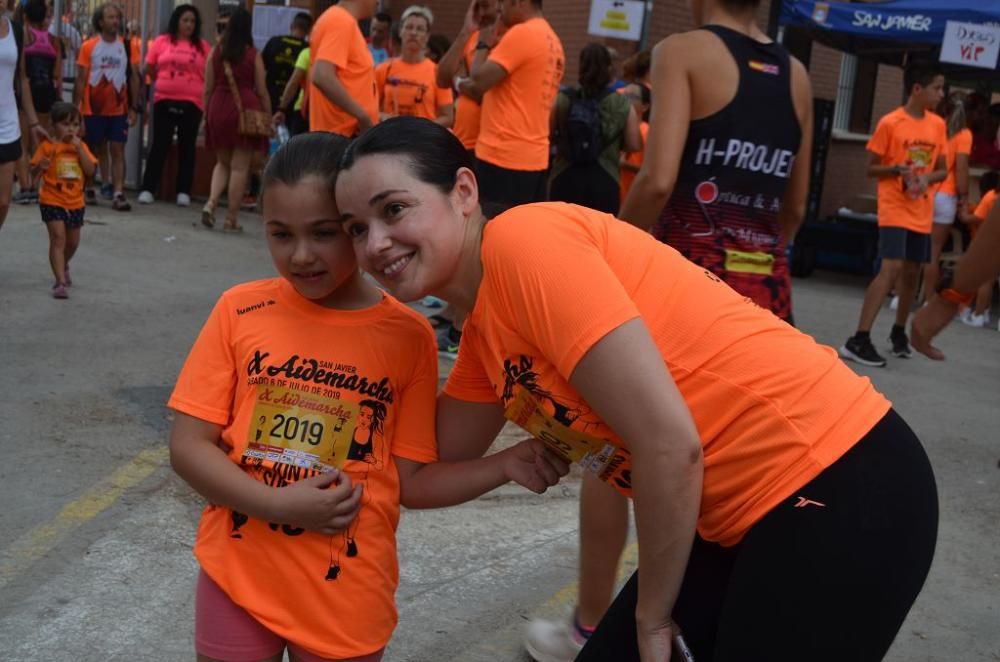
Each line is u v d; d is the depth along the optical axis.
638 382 1.75
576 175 6.73
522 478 2.20
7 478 4.01
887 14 9.79
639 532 1.85
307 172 2.03
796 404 1.88
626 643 2.04
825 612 1.80
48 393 5.02
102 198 11.63
